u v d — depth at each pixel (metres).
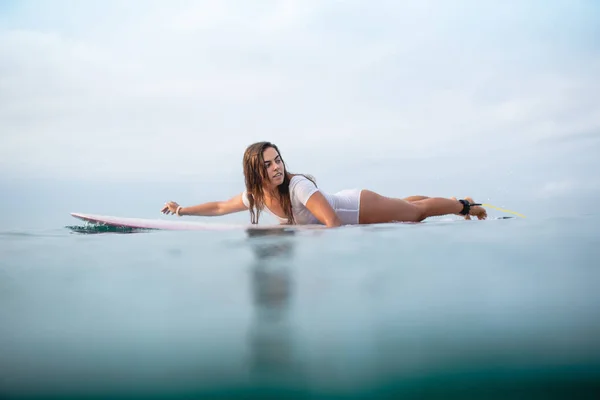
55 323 0.62
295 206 2.78
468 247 1.30
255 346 0.50
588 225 1.93
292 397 0.37
